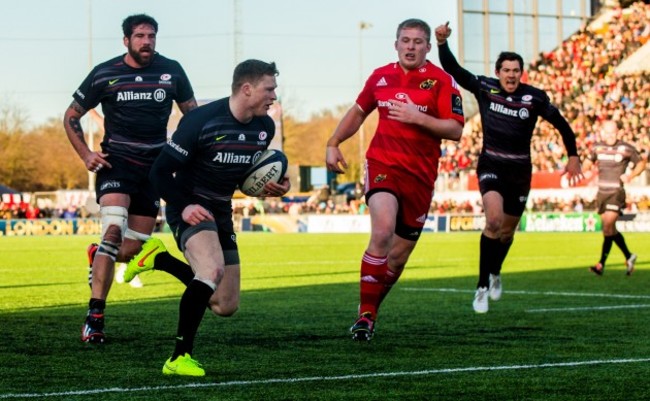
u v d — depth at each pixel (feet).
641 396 34.47
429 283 90.17
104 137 51.34
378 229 48.73
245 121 41.29
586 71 276.21
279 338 50.29
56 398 33.68
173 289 85.20
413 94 49.93
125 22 50.03
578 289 83.25
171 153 40.63
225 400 33.37
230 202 43.70
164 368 38.81
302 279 96.99
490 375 38.63
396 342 48.75
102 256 49.16
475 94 66.23
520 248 158.40
